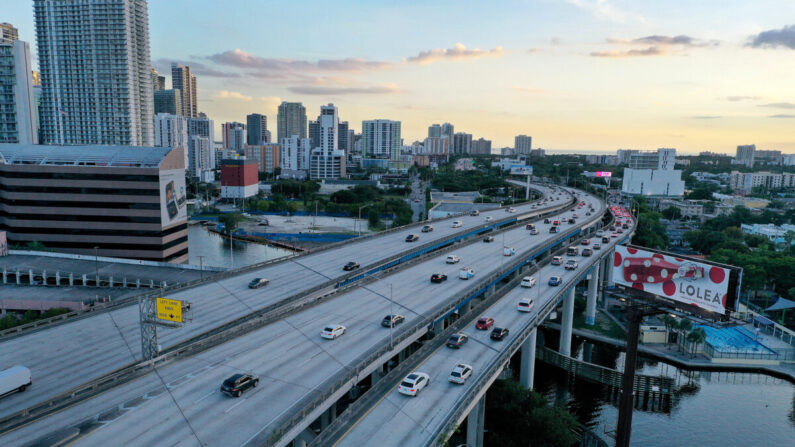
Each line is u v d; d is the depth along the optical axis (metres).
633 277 59.56
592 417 77.19
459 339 62.06
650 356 97.31
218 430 39.81
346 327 65.44
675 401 82.31
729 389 86.88
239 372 51.19
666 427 74.62
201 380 49.19
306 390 47.12
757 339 102.25
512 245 128.25
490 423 63.06
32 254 125.50
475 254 116.00
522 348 74.81
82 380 52.19
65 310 87.94
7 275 111.69
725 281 50.41
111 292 103.56
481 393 52.22
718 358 93.75
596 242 137.38
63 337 63.78
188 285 84.12
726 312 50.50
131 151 139.62
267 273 93.69
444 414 45.56
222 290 82.12
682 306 54.38
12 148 141.00
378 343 59.59
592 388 85.88
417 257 114.38
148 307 55.81
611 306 124.25
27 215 134.62
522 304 76.12
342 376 50.22
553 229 148.00
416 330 64.19
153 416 42.03
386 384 51.69
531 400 64.12
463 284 88.38
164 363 53.28
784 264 134.25
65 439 37.53
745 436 72.50
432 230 147.25
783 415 78.50
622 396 53.72
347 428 42.88
